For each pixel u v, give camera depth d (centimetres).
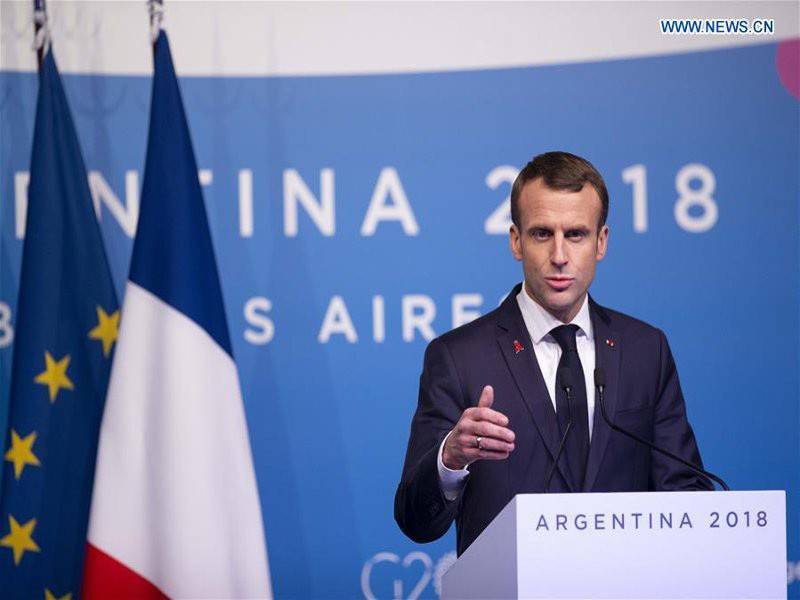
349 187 1242
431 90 1248
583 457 818
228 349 1102
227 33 1247
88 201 1155
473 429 659
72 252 1141
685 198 1241
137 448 1055
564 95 1248
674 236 1238
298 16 1250
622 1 1249
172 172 1112
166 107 1127
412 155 1245
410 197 1242
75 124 1237
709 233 1238
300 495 1226
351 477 1227
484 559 618
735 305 1234
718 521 588
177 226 1098
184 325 1077
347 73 1248
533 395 838
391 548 1222
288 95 1248
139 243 1100
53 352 1123
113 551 1034
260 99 1246
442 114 1247
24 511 1109
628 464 829
